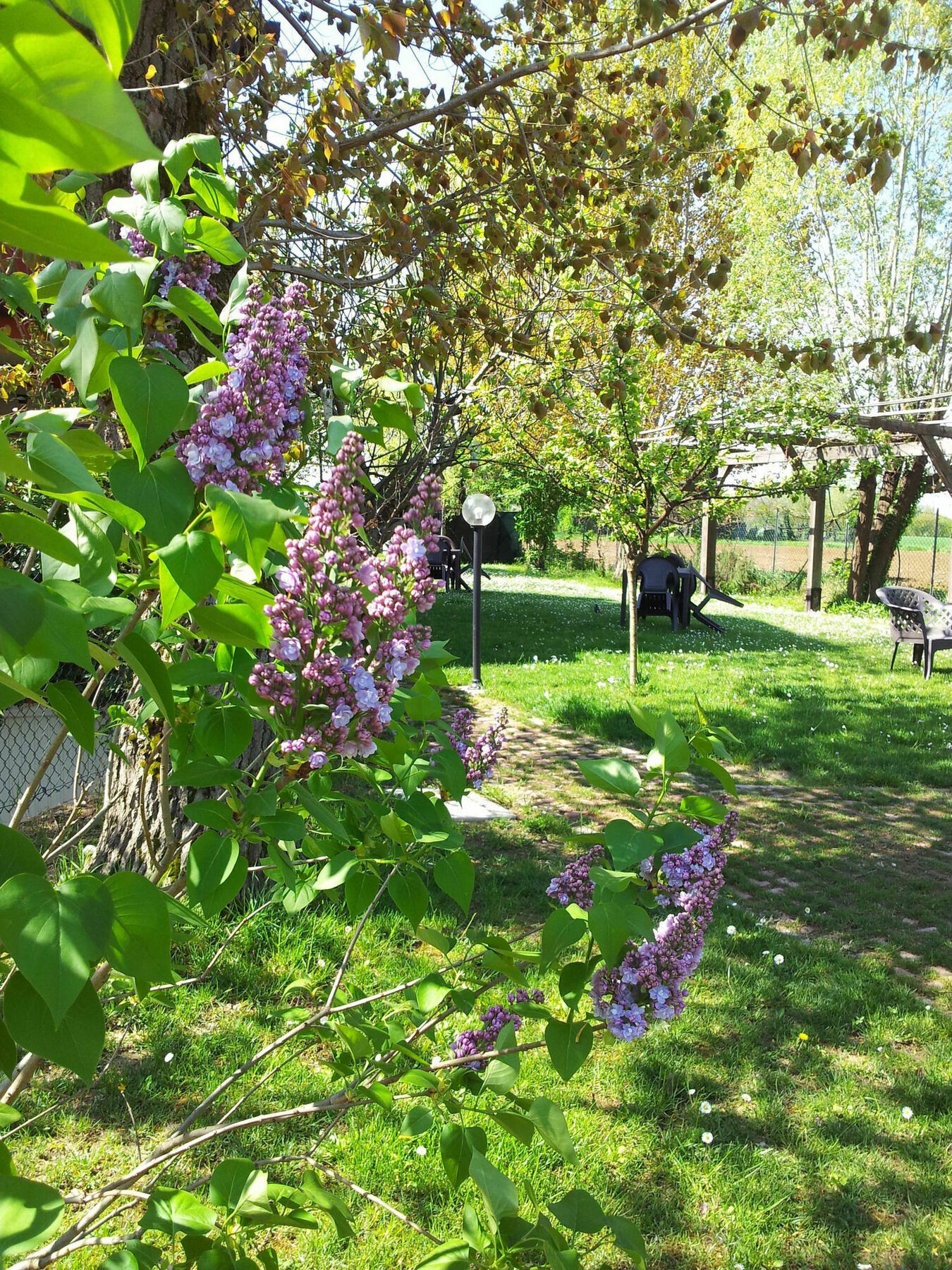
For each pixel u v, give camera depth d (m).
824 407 11.25
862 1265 2.81
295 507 1.41
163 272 1.30
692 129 4.15
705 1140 3.25
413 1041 1.74
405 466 5.43
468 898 1.60
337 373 1.50
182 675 1.27
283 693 1.19
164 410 0.96
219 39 3.46
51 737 5.43
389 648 1.23
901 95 19.36
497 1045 1.57
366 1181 2.92
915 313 20.69
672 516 12.49
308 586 1.21
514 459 11.12
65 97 0.40
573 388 9.70
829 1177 3.17
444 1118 2.72
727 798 1.68
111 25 0.54
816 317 20.78
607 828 1.34
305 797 1.25
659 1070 3.67
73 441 1.19
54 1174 2.84
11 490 1.21
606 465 10.89
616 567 31.81
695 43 8.19
